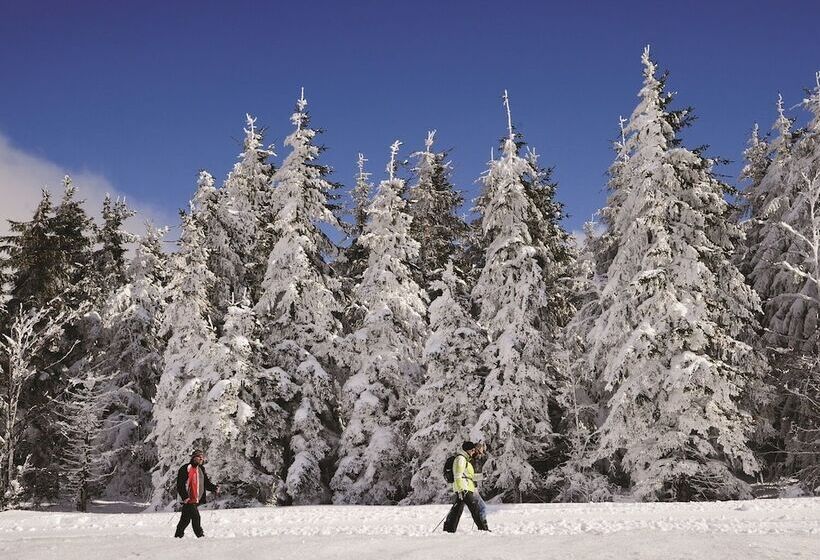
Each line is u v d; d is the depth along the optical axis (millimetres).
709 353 22234
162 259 38344
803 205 26922
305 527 14656
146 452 34594
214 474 25578
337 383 29219
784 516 12672
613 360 22766
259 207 33938
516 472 22844
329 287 30734
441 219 34094
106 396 33406
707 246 22844
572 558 6715
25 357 30094
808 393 24609
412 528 13273
